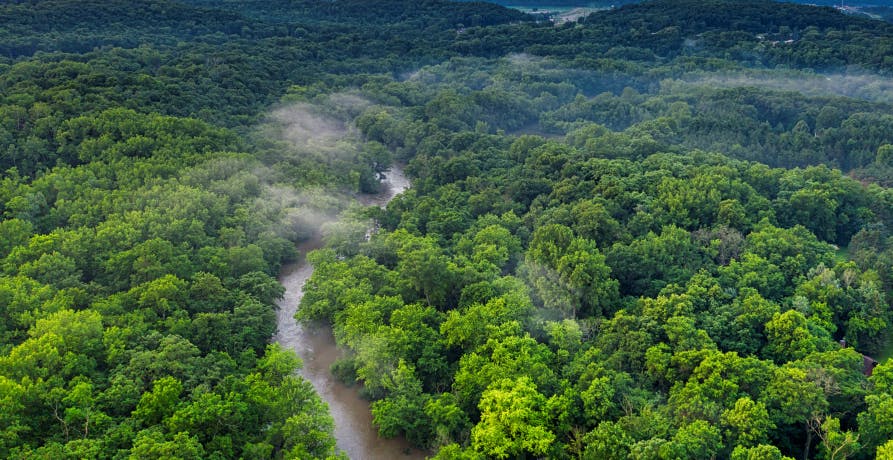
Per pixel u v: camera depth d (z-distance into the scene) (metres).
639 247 177.38
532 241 178.50
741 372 125.50
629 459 108.62
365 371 138.38
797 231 191.75
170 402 116.94
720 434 114.50
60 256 162.00
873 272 167.75
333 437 125.25
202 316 146.50
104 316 142.38
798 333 138.38
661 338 142.75
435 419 125.75
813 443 121.50
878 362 151.50
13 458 103.44
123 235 175.88
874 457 113.25
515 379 128.50
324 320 164.25
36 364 122.12
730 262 175.25
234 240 187.75
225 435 116.19
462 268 168.00
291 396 125.81
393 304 155.50
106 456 107.06
